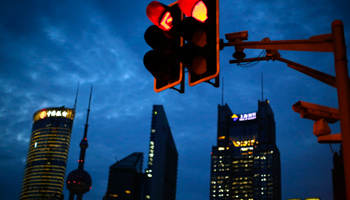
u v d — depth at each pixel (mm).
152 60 10250
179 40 10000
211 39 9086
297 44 9461
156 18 10055
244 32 10008
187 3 9336
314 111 9820
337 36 9078
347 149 8156
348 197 7809
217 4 9156
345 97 8562
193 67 9242
